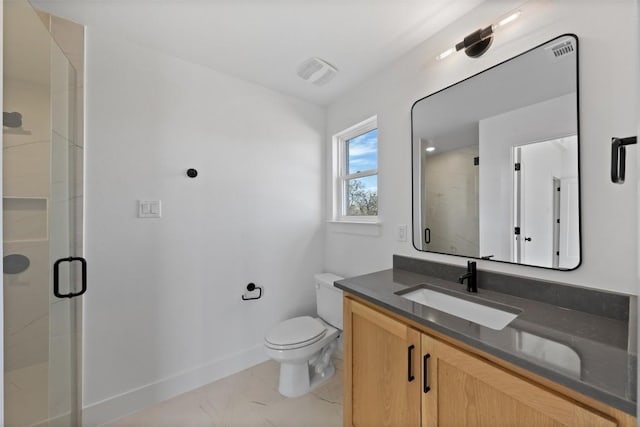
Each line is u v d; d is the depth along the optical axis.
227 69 1.81
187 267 1.72
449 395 0.84
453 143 1.37
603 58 0.90
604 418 0.54
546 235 1.04
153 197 1.59
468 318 1.14
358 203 2.18
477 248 1.27
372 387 1.14
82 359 1.36
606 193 0.90
